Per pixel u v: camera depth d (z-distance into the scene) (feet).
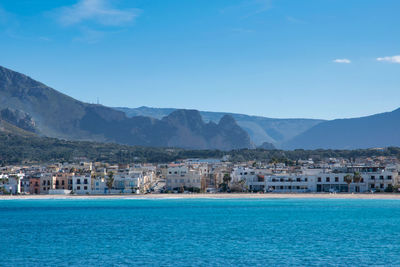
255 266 340.39
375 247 405.18
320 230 499.92
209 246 412.77
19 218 634.43
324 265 342.44
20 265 348.59
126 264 348.79
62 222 584.40
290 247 406.62
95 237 464.24
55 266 344.49
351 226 527.81
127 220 596.70
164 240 443.32
